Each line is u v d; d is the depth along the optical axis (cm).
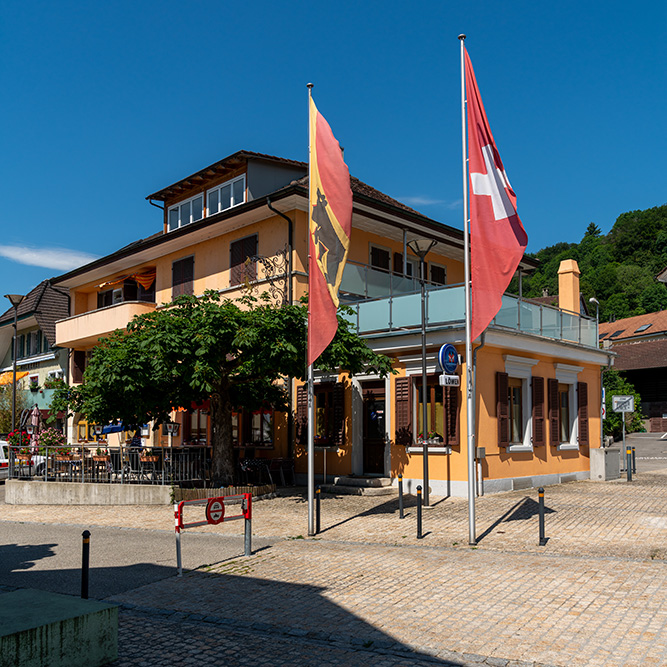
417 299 1788
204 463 1856
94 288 3081
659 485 1895
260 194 2330
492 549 1072
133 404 1619
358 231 2317
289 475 2033
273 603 817
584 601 775
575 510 1421
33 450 2056
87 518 1565
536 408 1927
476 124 1147
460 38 1167
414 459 1767
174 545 1189
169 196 2661
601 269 9781
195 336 1480
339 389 1945
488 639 667
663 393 5212
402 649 653
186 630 727
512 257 1103
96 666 616
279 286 2103
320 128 1270
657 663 593
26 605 632
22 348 3941
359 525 1324
